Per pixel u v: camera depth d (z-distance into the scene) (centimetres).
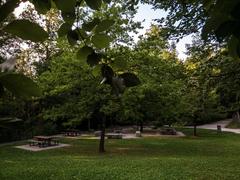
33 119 2822
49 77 2083
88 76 1898
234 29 89
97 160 1725
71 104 2062
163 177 1273
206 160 1731
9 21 85
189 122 3544
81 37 125
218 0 89
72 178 1266
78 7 121
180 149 2303
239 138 3169
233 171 1407
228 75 983
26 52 2964
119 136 3028
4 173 1348
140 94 1961
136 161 1683
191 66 1105
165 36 962
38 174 1330
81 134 3375
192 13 773
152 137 3184
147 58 1980
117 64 130
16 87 86
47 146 2366
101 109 1938
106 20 121
